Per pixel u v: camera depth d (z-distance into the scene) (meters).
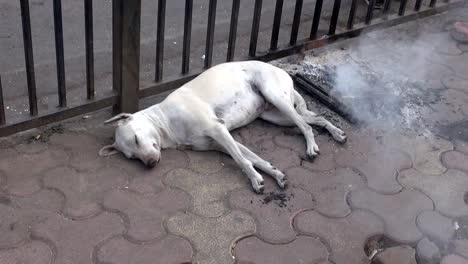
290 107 2.27
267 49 2.95
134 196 1.96
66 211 1.87
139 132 2.06
